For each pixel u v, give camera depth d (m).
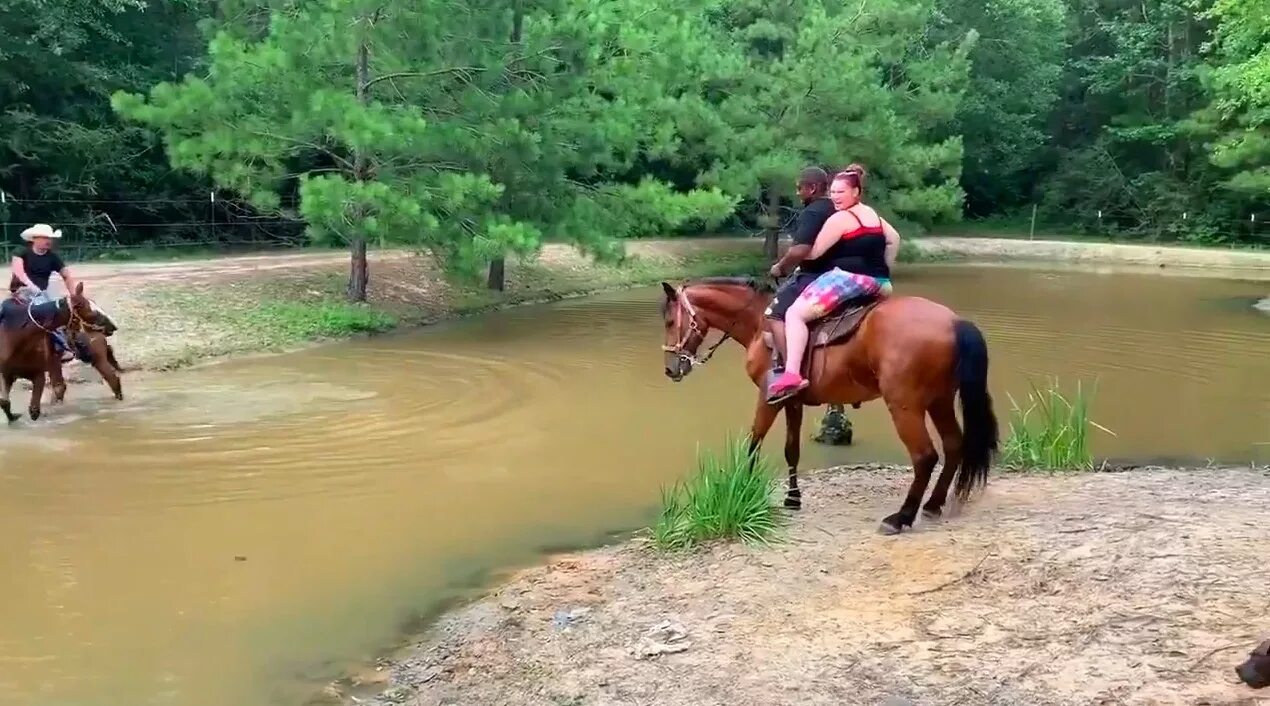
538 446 10.72
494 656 5.86
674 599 6.39
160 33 28.95
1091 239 43.66
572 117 20.09
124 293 17.44
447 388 13.53
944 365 6.95
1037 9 42.66
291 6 18.92
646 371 14.86
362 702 5.45
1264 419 12.05
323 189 16.70
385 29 17.72
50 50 24.41
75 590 6.92
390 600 6.83
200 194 29.11
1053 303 23.36
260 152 18.03
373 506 8.77
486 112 18.41
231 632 6.32
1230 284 28.47
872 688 5.02
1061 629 5.43
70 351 11.79
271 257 24.33
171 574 7.23
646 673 5.41
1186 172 43.56
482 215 18.78
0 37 23.72
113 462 9.91
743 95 29.56
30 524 8.20
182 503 8.76
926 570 6.38
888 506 8.09
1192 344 17.44
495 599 6.72
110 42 27.58
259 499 8.91
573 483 9.48
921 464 7.07
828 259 7.41
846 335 7.26
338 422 11.58
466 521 8.42
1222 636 5.20
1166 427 11.65
